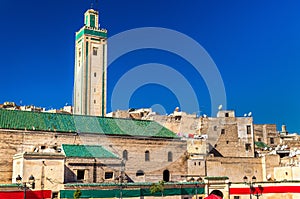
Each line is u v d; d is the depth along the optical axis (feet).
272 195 298.76
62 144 284.82
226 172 346.74
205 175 339.98
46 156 249.75
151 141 330.95
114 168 283.18
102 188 252.62
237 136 405.80
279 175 345.10
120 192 257.14
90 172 271.69
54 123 307.17
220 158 347.97
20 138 284.00
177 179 331.98
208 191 297.33
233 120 409.08
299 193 291.17
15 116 297.53
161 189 267.18
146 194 268.62
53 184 247.50
